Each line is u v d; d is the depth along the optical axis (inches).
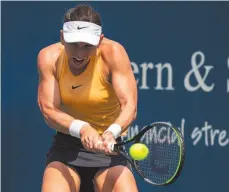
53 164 661.9
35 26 1056.8
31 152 1060.5
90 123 669.3
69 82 647.1
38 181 1062.4
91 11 622.2
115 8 1062.4
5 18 1051.3
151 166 706.2
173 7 1071.0
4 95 1054.4
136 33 1067.3
